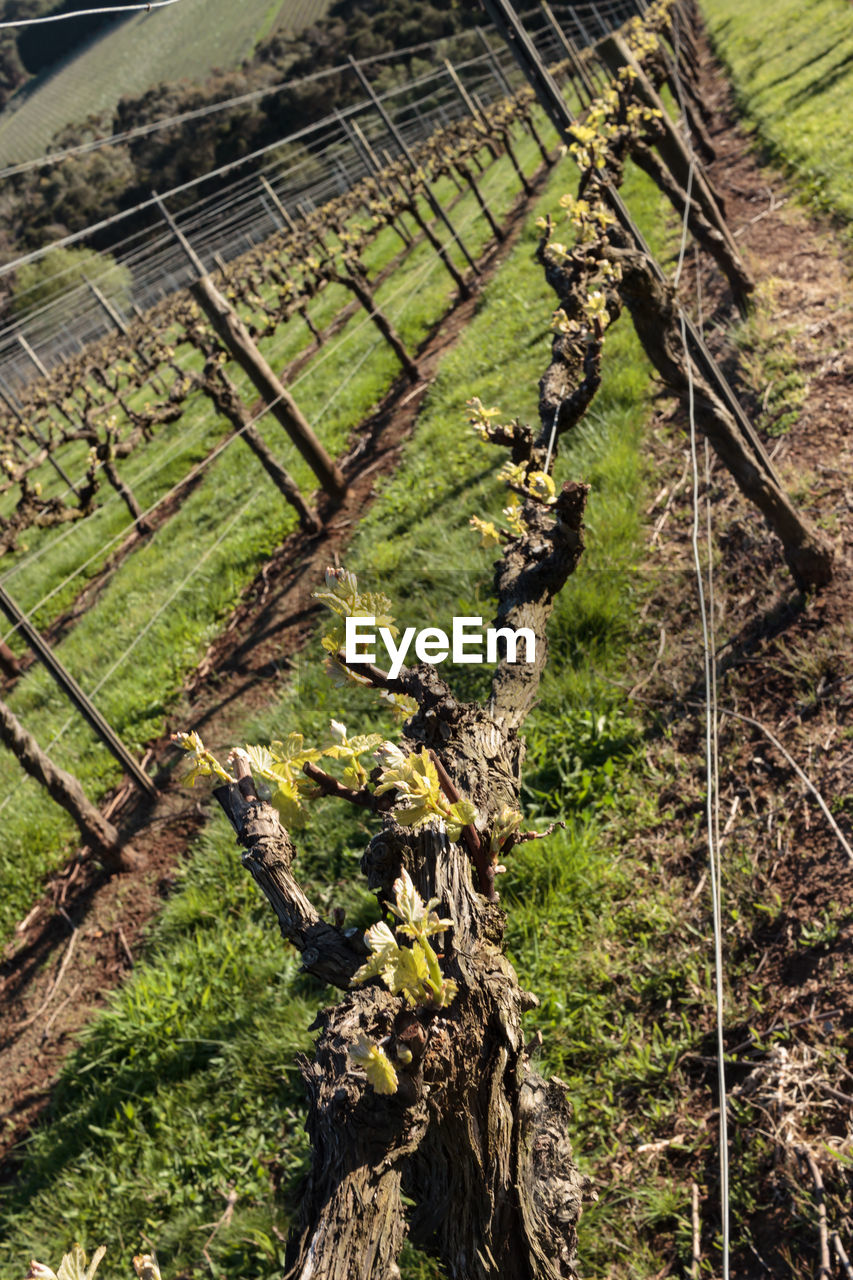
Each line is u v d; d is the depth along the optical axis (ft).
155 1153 11.42
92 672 26.32
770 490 12.46
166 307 80.69
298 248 59.98
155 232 117.19
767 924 9.57
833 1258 6.68
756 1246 7.19
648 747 12.49
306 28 175.42
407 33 160.76
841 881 9.36
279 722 17.93
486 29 152.56
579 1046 9.41
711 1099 8.47
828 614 12.51
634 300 12.25
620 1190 8.09
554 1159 4.04
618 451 18.62
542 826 11.87
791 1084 7.96
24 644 36.45
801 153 30.78
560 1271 3.86
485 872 4.02
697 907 10.18
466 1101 3.46
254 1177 10.47
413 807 3.65
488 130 61.16
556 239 37.29
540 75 13.99
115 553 39.17
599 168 15.16
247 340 25.88
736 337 20.84
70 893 18.62
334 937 3.84
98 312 103.50
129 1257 10.37
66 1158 12.19
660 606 14.71
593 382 9.18
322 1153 3.06
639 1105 8.75
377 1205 2.88
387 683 4.74
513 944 10.77
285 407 26.48
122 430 60.70
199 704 22.09
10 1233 11.83
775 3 71.36
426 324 42.22
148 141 132.26
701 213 21.93
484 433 7.91
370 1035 3.23
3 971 17.61
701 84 62.75
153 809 19.57
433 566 18.89
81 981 16.07
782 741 11.32
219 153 133.59
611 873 11.01
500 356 29.84
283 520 28.73
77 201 124.36
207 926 14.89
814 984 8.70
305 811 3.82
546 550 6.84
